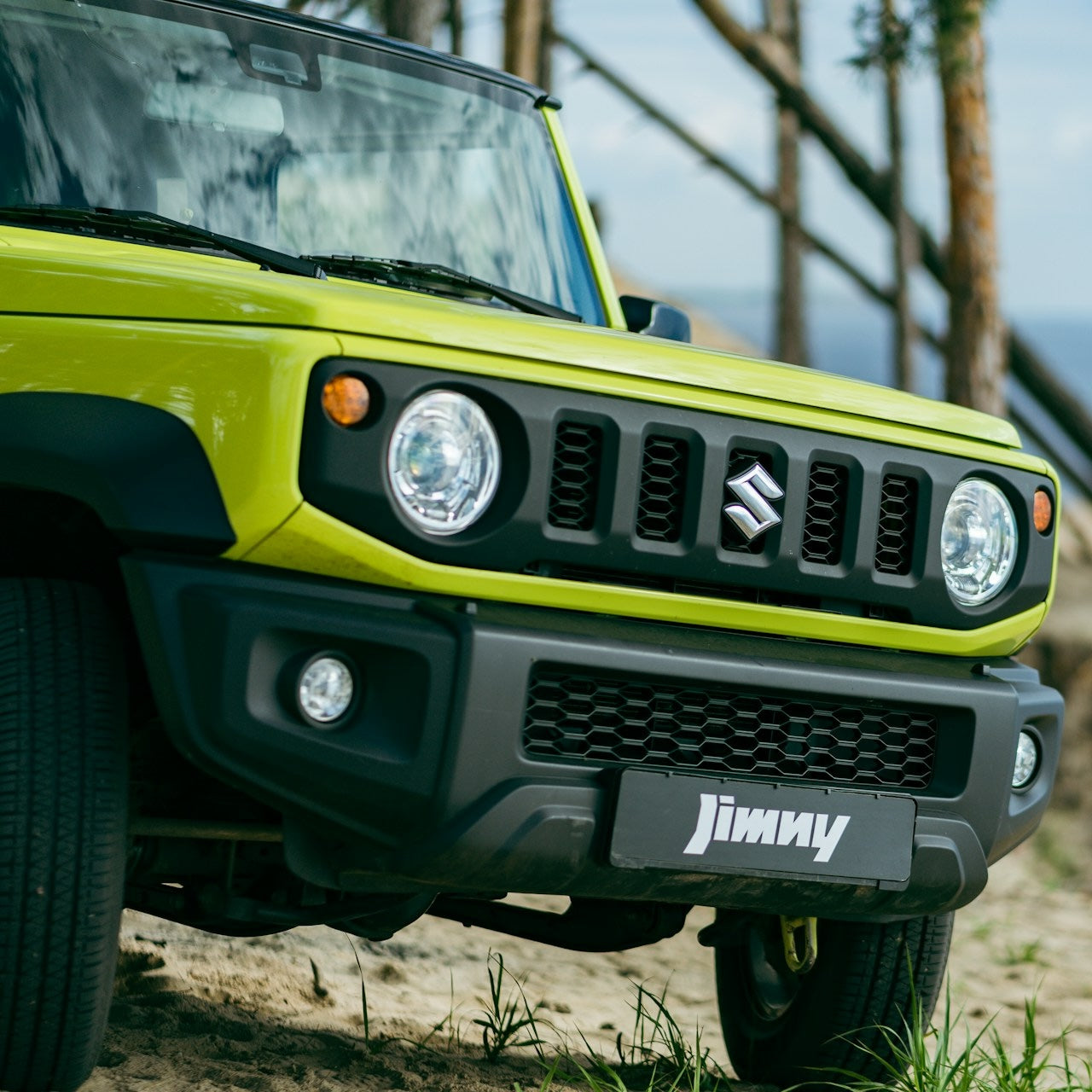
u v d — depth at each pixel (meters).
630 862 3.84
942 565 4.35
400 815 3.69
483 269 5.41
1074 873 11.62
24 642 3.81
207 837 4.25
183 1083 4.18
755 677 3.96
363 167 5.29
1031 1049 5.10
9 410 3.83
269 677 3.60
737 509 4.03
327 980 5.80
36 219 4.51
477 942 6.99
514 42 15.34
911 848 4.18
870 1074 5.01
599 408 3.88
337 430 3.62
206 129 5.03
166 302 3.85
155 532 3.63
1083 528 22.19
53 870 3.70
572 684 3.84
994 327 15.03
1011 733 4.31
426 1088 4.61
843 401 4.27
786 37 23.80
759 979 5.35
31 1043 3.79
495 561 3.79
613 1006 6.31
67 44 4.91
